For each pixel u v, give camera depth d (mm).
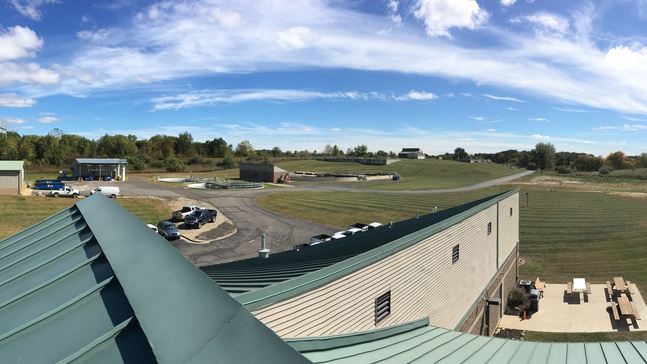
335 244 15625
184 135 139625
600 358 7449
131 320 3949
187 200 50094
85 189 55594
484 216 19781
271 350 2811
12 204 38719
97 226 9086
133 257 5969
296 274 8055
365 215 45938
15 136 104250
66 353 3705
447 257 14594
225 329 3174
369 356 6801
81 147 111875
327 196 60656
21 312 5133
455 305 15406
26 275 6777
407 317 11297
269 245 32562
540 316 21969
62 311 4742
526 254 32875
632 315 19797
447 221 14500
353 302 8758
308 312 7465
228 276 8977
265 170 84000
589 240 36156
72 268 6355
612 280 26812
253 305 6410
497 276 22156
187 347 3025
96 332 3988
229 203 50562
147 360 3230
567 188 77312
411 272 11594
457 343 8242
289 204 52062
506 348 8102
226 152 148375
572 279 27484
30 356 3861
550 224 42312
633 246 34000
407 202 55406
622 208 51469
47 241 9250
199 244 32562
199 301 3773
